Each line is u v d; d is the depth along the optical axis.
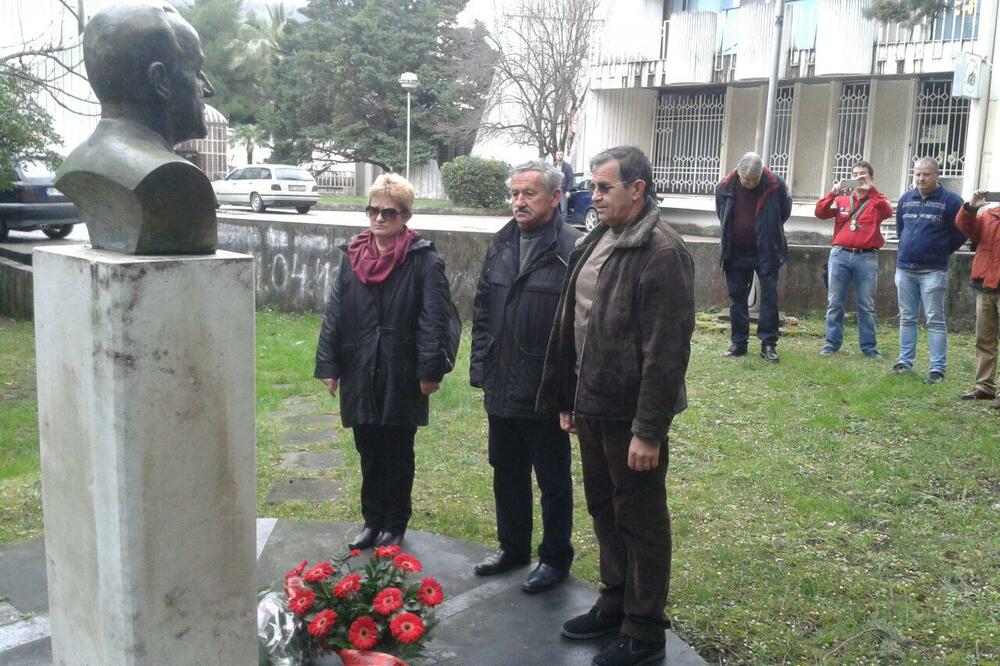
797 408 6.30
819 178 19.02
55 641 2.51
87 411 2.18
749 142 19.69
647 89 20.83
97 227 2.31
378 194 3.65
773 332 7.83
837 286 8.06
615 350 2.84
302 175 24.50
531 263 3.45
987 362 6.47
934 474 4.98
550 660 3.03
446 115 32.88
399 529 3.95
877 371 7.44
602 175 2.83
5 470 5.22
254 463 2.36
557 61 26.17
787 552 3.99
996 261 6.30
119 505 2.12
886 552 3.99
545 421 3.44
